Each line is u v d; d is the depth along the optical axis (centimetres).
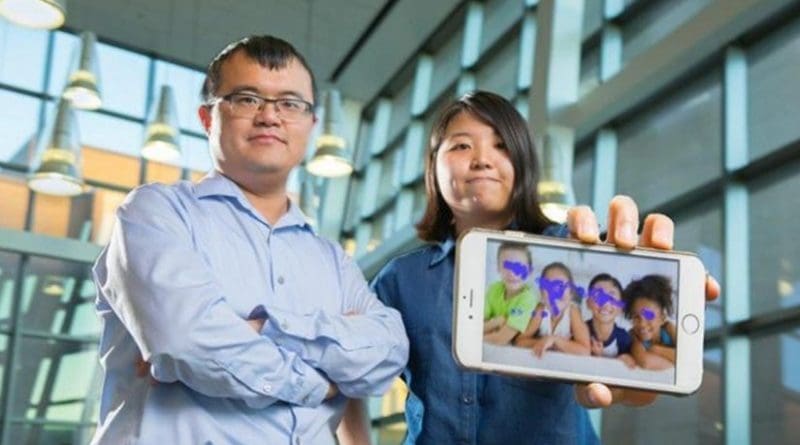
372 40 915
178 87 1028
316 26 902
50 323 924
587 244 114
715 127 466
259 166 134
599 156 553
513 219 143
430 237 154
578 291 113
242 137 134
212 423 120
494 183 140
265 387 118
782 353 412
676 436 461
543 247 114
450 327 143
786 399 405
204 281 119
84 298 941
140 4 893
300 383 121
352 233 1050
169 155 683
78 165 648
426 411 142
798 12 421
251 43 138
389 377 133
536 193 143
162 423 120
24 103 951
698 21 457
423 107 916
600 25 588
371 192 1016
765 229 432
